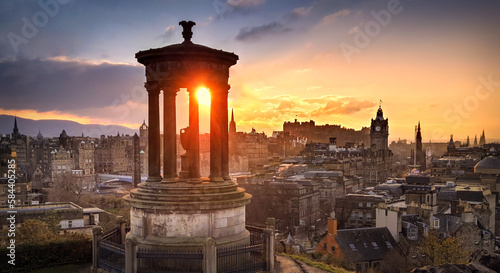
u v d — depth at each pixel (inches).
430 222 4005.9
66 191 7677.2
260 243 1257.4
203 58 1235.2
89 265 1444.4
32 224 2498.8
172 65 1229.7
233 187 1279.5
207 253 1085.8
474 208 4638.3
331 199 7081.7
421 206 4192.9
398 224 3710.6
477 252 1033.5
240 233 1263.5
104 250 1266.0
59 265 1451.8
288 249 2659.9
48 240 1512.1
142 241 1200.8
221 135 1293.1
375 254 3474.4
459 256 3147.1
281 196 6156.5
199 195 1197.1
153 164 1285.7
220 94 1282.0
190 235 1194.0
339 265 3021.7
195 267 1138.0
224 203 1207.6
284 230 5900.6
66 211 3964.1
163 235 1196.5
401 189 6220.5
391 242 3654.0
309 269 1454.2
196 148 1269.7
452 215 4141.2
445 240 3270.2
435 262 3186.5
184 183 1245.7
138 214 1239.5
